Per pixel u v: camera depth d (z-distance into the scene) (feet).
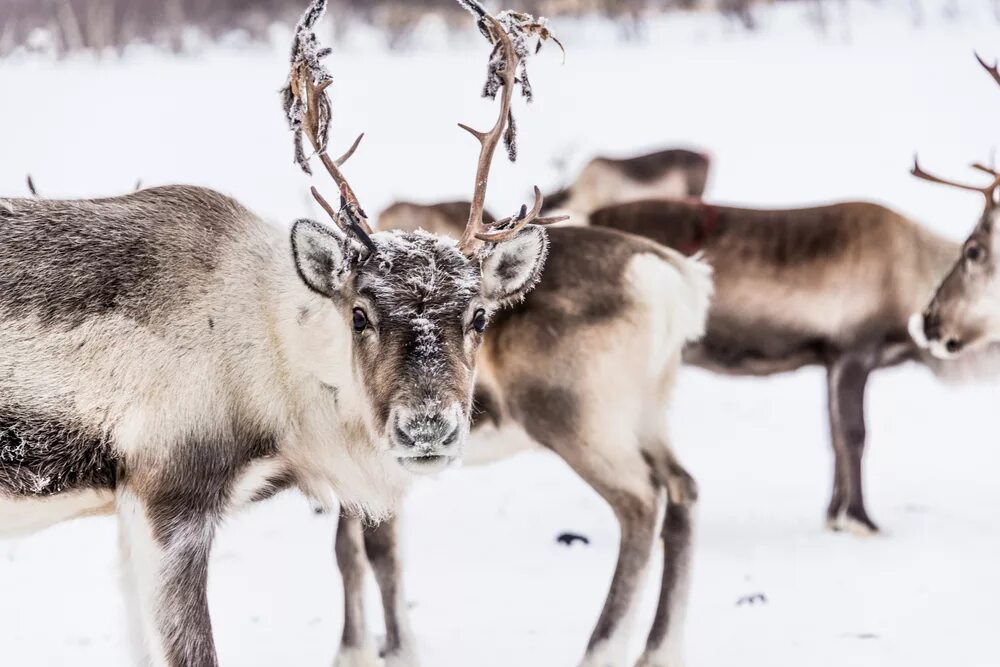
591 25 357.20
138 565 44.34
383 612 56.13
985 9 330.75
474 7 47.75
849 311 82.48
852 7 344.49
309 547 71.72
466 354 43.32
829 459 92.79
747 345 83.76
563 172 174.60
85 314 44.27
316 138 47.06
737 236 83.71
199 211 47.34
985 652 54.90
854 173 198.90
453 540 72.69
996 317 78.64
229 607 61.72
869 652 55.06
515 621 59.52
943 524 76.95
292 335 46.32
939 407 110.01
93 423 44.19
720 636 57.16
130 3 356.18
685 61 303.89
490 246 46.06
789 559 69.67
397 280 43.01
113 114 251.80
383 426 42.11
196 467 44.88
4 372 43.57
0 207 45.27
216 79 293.84
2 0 349.41
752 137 227.81
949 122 232.53
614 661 52.54
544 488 83.76
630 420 56.24
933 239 83.46
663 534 56.18
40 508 45.14
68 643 55.83
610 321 56.13
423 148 220.02
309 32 46.68
